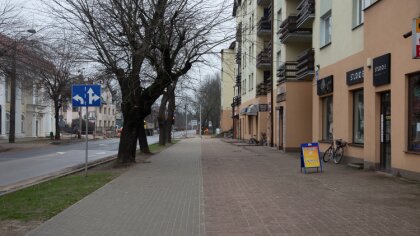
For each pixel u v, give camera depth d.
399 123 12.86
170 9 17.31
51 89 49.19
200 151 29.16
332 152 18.53
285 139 27.42
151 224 7.50
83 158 25.08
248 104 46.88
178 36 17.73
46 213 8.38
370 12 14.73
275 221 7.57
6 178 15.73
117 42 17.41
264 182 12.64
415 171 12.07
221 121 88.62
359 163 16.39
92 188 11.77
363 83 15.97
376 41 14.33
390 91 13.65
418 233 6.62
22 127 58.09
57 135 50.34
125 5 16.81
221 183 12.59
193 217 8.02
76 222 7.66
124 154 18.83
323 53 20.62
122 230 7.08
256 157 22.88
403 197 9.74
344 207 8.70
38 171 18.12
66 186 12.20
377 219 7.58
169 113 44.75
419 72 11.97
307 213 8.19
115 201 9.77
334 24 19.03
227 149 31.58
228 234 6.75
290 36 26.03
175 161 20.64
